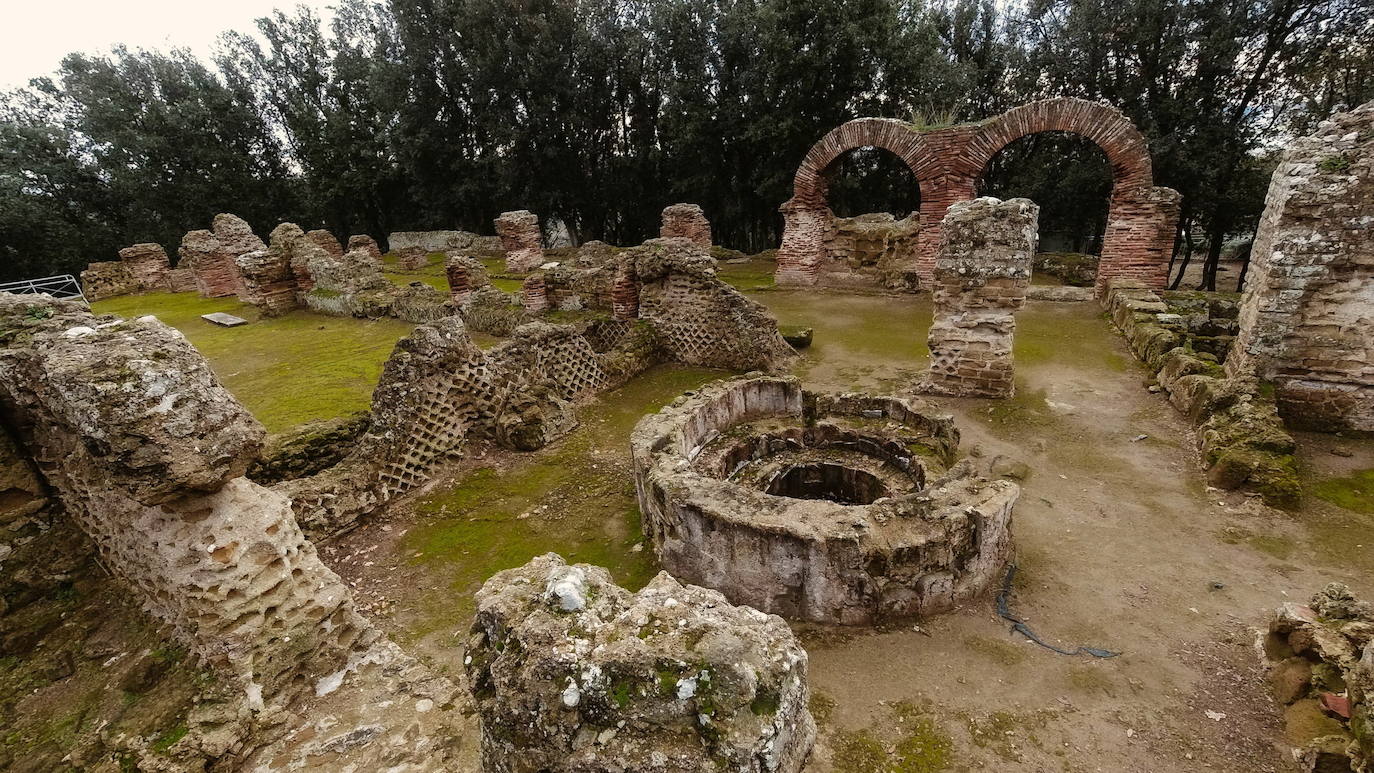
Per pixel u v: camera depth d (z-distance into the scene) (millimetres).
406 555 5809
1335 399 7262
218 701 3426
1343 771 3094
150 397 3084
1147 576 5023
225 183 29984
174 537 3465
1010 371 8680
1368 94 15930
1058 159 21188
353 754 3357
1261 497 5895
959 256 8539
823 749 3602
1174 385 8336
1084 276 17625
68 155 28500
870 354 11344
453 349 7332
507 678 2535
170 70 30156
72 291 26047
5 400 3979
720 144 24047
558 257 24672
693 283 10633
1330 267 6945
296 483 6031
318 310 16188
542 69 25031
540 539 5961
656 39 24031
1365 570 4945
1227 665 4078
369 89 28438
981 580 4766
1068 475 6742
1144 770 3381
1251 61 16969
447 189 29781
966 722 3736
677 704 2359
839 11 19594
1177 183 17500
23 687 3646
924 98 20141
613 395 9758
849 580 4406
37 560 4109
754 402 7309
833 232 18047
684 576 5074
